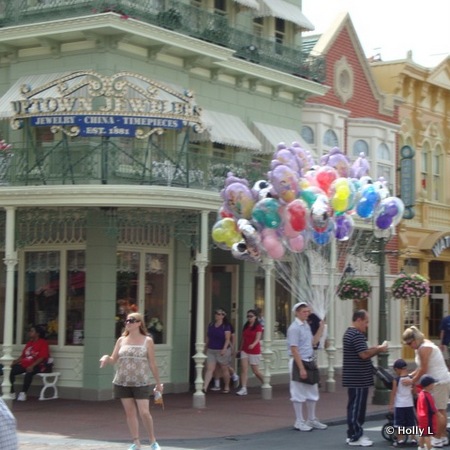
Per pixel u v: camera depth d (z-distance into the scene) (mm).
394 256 31391
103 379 20359
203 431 16297
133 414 13383
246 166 22062
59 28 20344
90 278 20578
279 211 17328
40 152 20062
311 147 27641
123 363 13234
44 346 20547
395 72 32375
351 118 29781
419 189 33125
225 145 24266
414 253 32406
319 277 22625
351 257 26500
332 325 23438
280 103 26297
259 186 18031
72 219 20250
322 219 17188
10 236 19328
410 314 32500
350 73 29797
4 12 21375
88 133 19266
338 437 15758
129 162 19984
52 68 21297
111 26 19797
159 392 13398
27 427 16453
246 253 17969
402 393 14328
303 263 19625
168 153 20328
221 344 22016
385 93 32219
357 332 14703
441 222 34156
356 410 14656
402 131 32469
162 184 19953
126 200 19094
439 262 34906
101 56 20562
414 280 24875
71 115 19250
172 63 22234
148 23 20641
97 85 19312
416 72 33000
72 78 19484
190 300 22844
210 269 24938
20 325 21641
